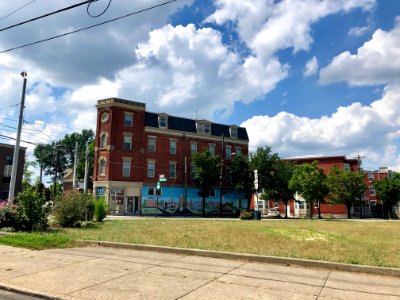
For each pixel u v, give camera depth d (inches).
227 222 1056.2
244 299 247.8
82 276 307.0
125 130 1787.6
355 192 2059.5
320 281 297.4
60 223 780.6
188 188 1973.4
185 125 2031.3
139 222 992.2
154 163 1876.2
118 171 1742.1
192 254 411.2
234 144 2217.0
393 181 2375.7
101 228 756.6
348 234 701.3
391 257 406.3
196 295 256.5
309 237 606.9
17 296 259.6
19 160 1989.4
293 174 1920.5
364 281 298.5
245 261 377.7
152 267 344.8
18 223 637.9
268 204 2546.8
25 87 775.1
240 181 1971.0
